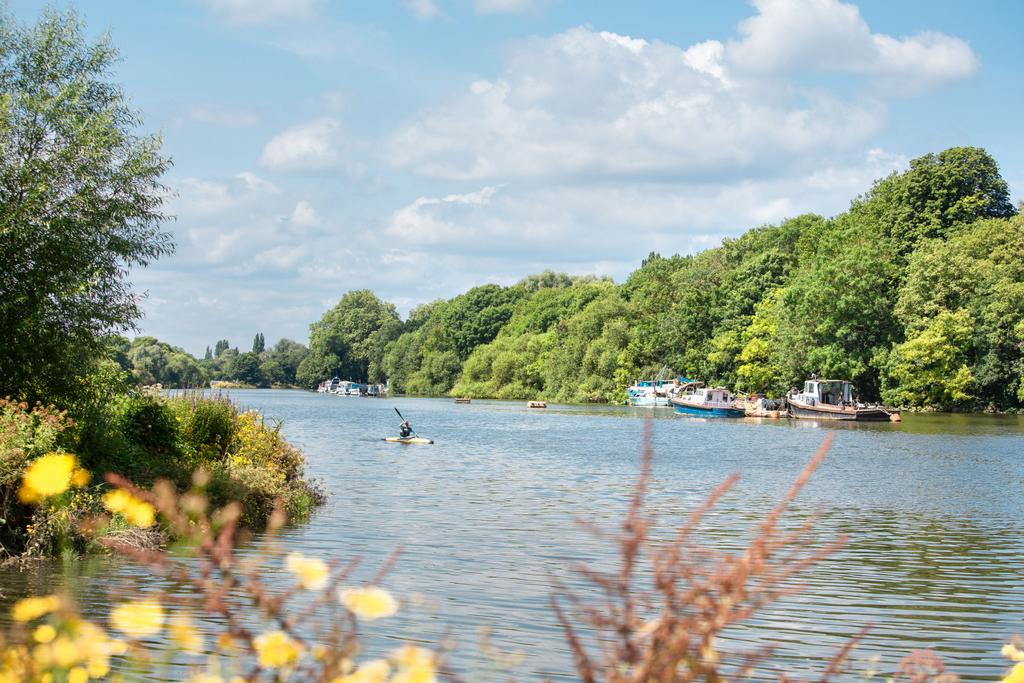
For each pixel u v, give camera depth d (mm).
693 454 37062
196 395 23000
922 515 20422
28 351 17000
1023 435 47062
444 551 15273
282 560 13156
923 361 64438
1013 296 63656
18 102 17672
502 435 49094
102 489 14852
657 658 2305
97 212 18047
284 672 2432
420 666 2395
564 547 15727
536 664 8969
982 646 10305
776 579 2434
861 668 9195
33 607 2758
